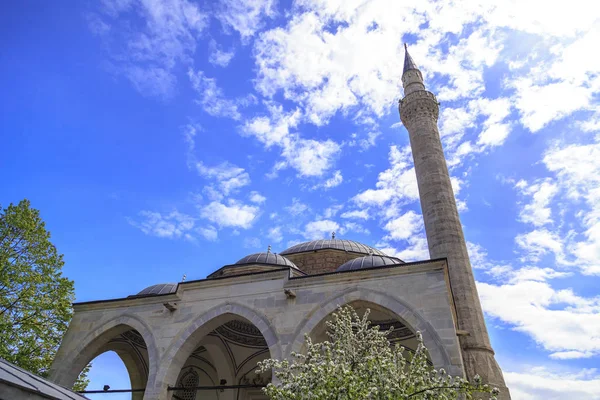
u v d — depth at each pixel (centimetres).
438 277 1584
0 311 1972
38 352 2039
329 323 1161
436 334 1459
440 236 2528
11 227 2152
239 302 1795
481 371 1981
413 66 3684
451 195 2747
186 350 1789
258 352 2289
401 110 3362
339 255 2905
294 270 2397
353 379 907
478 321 2198
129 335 2248
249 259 2547
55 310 2112
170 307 1861
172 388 1700
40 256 2188
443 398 918
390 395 892
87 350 1930
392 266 1656
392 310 1561
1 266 1992
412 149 3108
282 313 1702
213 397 2344
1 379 685
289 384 938
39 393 754
